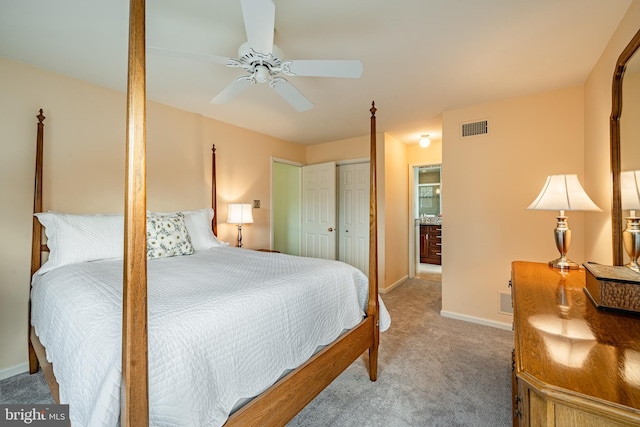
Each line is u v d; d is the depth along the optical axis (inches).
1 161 76.8
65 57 77.6
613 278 40.2
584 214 93.4
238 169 140.6
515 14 60.4
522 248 105.7
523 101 104.8
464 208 116.9
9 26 64.2
